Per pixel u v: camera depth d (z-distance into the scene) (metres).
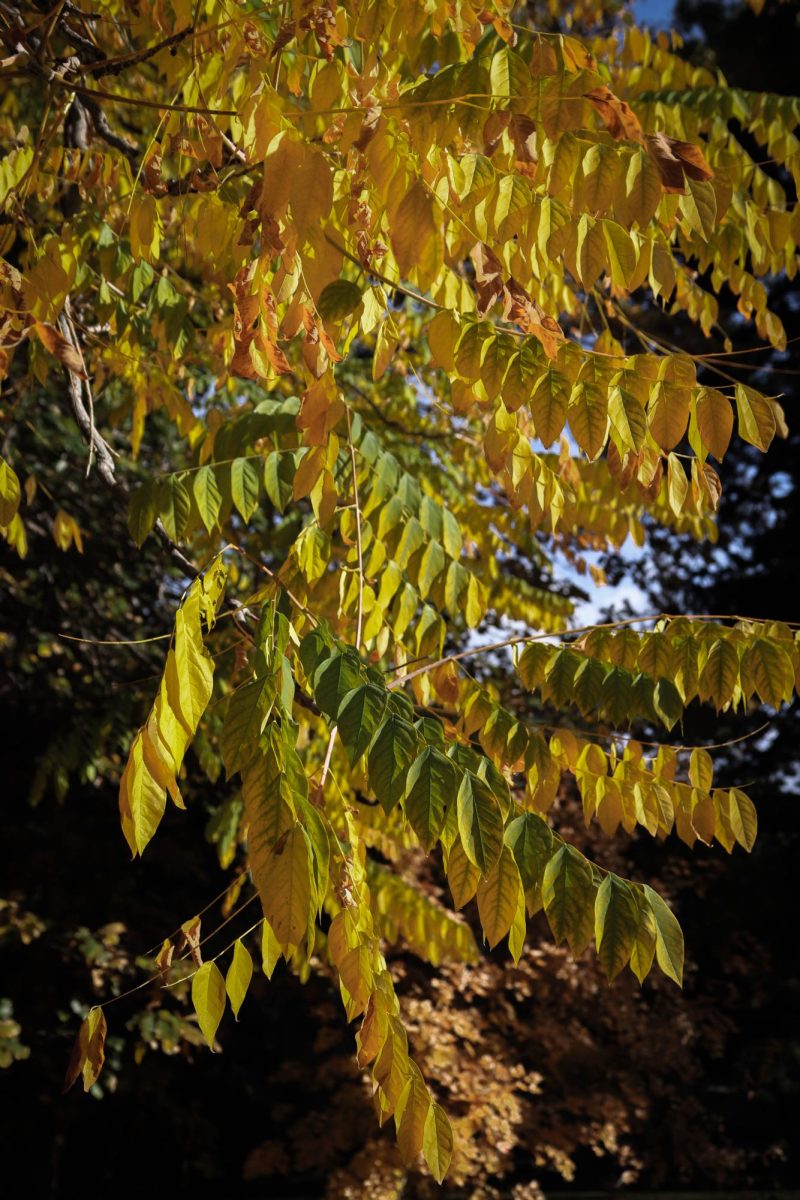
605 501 3.27
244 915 8.91
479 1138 8.30
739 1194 9.98
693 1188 10.11
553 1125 8.74
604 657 2.06
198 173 2.18
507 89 1.61
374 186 1.64
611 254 1.65
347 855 1.63
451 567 2.34
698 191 1.70
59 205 3.30
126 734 6.26
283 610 1.84
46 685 8.29
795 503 14.46
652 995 10.46
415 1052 7.80
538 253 1.88
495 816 1.38
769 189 2.90
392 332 1.92
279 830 1.32
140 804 1.46
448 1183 8.27
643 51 3.35
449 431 4.12
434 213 1.53
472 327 1.61
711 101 2.98
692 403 1.64
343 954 1.46
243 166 2.29
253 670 1.45
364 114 1.51
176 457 8.20
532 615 4.04
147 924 8.66
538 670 2.06
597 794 2.03
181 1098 9.92
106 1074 7.62
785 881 12.17
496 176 1.69
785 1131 10.68
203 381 5.30
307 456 1.68
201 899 9.62
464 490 4.39
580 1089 9.10
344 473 2.30
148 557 7.17
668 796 2.01
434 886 8.52
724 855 11.73
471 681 2.05
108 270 2.53
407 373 4.34
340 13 1.85
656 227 2.22
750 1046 11.27
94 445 2.58
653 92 3.05
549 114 1.56
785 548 14.62
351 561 2.24
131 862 8.84
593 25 6.02
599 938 1.45
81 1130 9.73
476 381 1.72
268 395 3.88
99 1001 7.92
